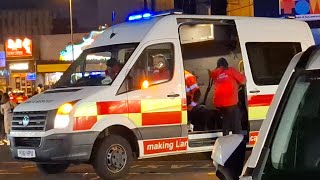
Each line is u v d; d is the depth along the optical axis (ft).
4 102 52.54
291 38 32.89
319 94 9.26
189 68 34.32
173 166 31.94
